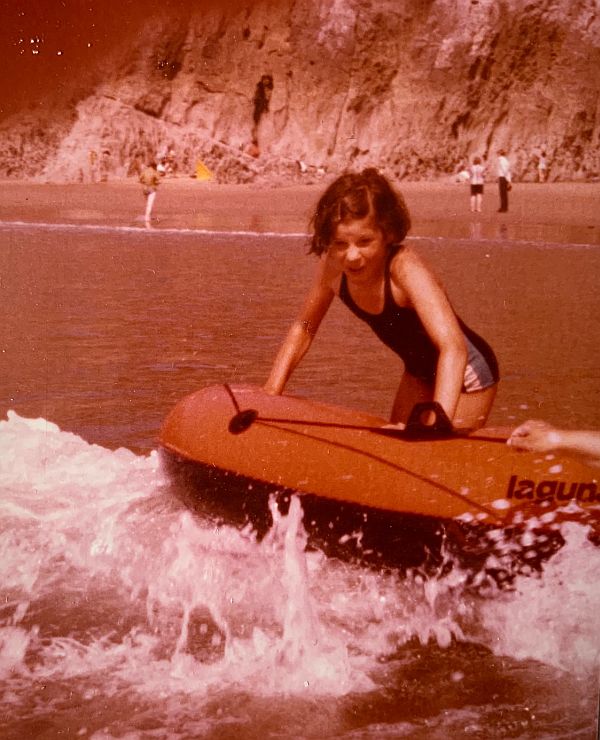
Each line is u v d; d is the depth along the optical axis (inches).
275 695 114.3
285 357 178.1
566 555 138.2
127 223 1087.6
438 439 147.3
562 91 2539.4
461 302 461.7
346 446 150.2
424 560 142.3
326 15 2746.1
